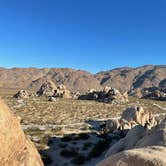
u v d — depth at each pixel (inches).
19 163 364.2
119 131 1619.1
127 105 3595.0
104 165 317.1
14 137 371.6
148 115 1927.9
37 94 4731.8
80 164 1035.9
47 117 2260.1
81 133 1523.1
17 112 2464.3
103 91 4124.0
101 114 2664.9
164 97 4869.6
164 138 607.2
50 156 1102.4
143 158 291.9
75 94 4817.9
